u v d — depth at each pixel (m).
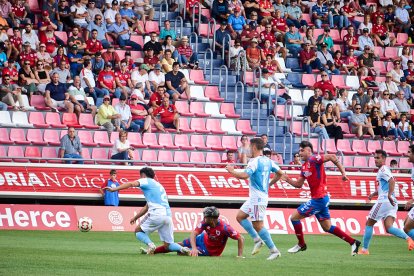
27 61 66.19
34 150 62.34
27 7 72.06
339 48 83.81
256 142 36.03
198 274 28.62
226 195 61.12
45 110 65.38
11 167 57.34
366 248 42.44
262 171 35.78
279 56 78.50
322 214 39.94
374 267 33.94
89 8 73.19
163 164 65.12
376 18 86.00
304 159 39.44
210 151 67.44
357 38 83.94
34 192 57.03
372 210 42.00
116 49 73.25
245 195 61.66
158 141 66.38
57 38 70.94
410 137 75.81
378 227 62.53
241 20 78.38
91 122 65.75
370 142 73.62
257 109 72.88
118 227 56.50
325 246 48.22
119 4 75.88
